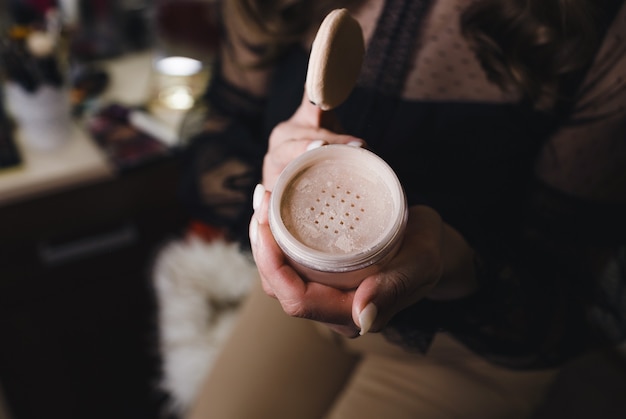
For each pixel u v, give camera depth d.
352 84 0.33
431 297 0.41
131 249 0.81
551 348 0.45
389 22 0.42
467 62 0.40
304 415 0.54
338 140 0.34
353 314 0.29
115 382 0.92
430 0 0.40
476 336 0.43
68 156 0.71
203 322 0.67
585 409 0.90
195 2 0.83
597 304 0.45
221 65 0.59
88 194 0.71
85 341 0.86
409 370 0.51
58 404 0.88
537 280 0.43
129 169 0.71
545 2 0.37
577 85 0.39
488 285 0.40
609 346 0.48
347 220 0.31
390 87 0.43
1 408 0.83
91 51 0.87
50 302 0.80
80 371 0.88
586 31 0.37
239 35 0.54
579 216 0.43
